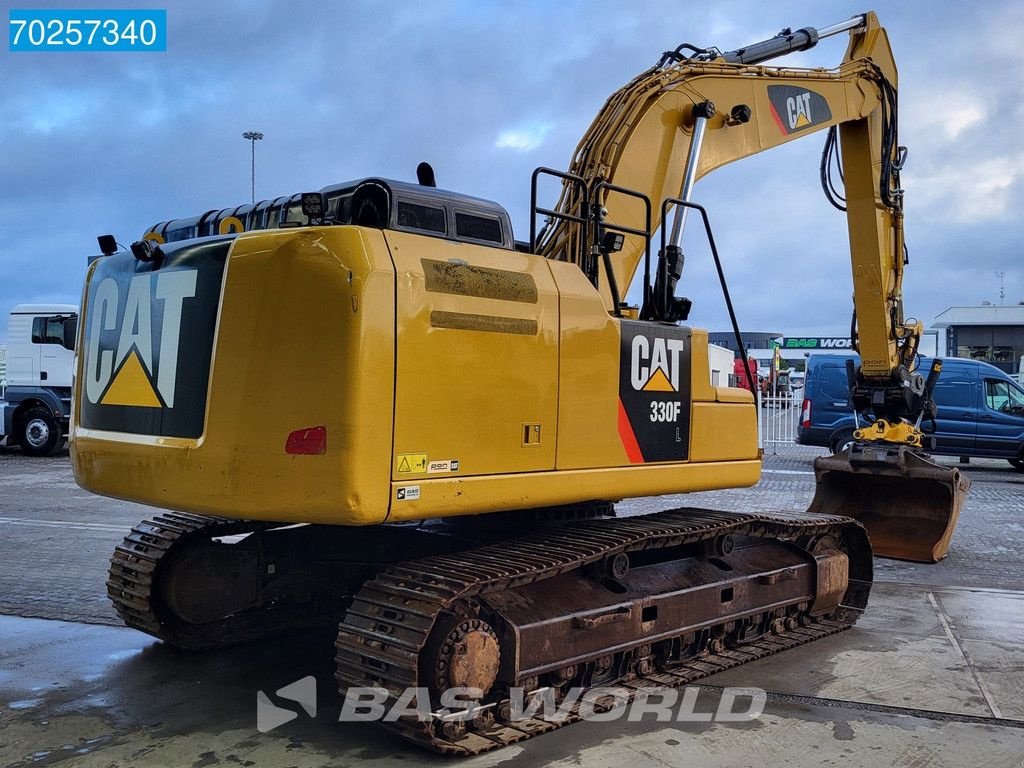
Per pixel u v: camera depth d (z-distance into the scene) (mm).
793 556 5895
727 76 6617
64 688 4691
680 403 4938
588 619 4312
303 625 5648
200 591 5109
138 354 4215
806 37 7430
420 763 3764
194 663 5113
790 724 4289
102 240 4652
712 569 5289
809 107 7371
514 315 4055
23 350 17844
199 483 3826
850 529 6410
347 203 4129
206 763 3758
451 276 3818
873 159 8203
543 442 4160
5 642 5516
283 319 3635
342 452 3459
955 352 46281
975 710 4520
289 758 3811
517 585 4082
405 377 3611
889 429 8641
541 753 3900
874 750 3996
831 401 17156
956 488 8227
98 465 4391
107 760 3787
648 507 11328
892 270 8633
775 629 5703
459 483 3795
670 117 6051
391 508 3551
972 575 7844
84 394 4598
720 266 5445
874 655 5441
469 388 3848
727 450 5273
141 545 5148
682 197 5781
